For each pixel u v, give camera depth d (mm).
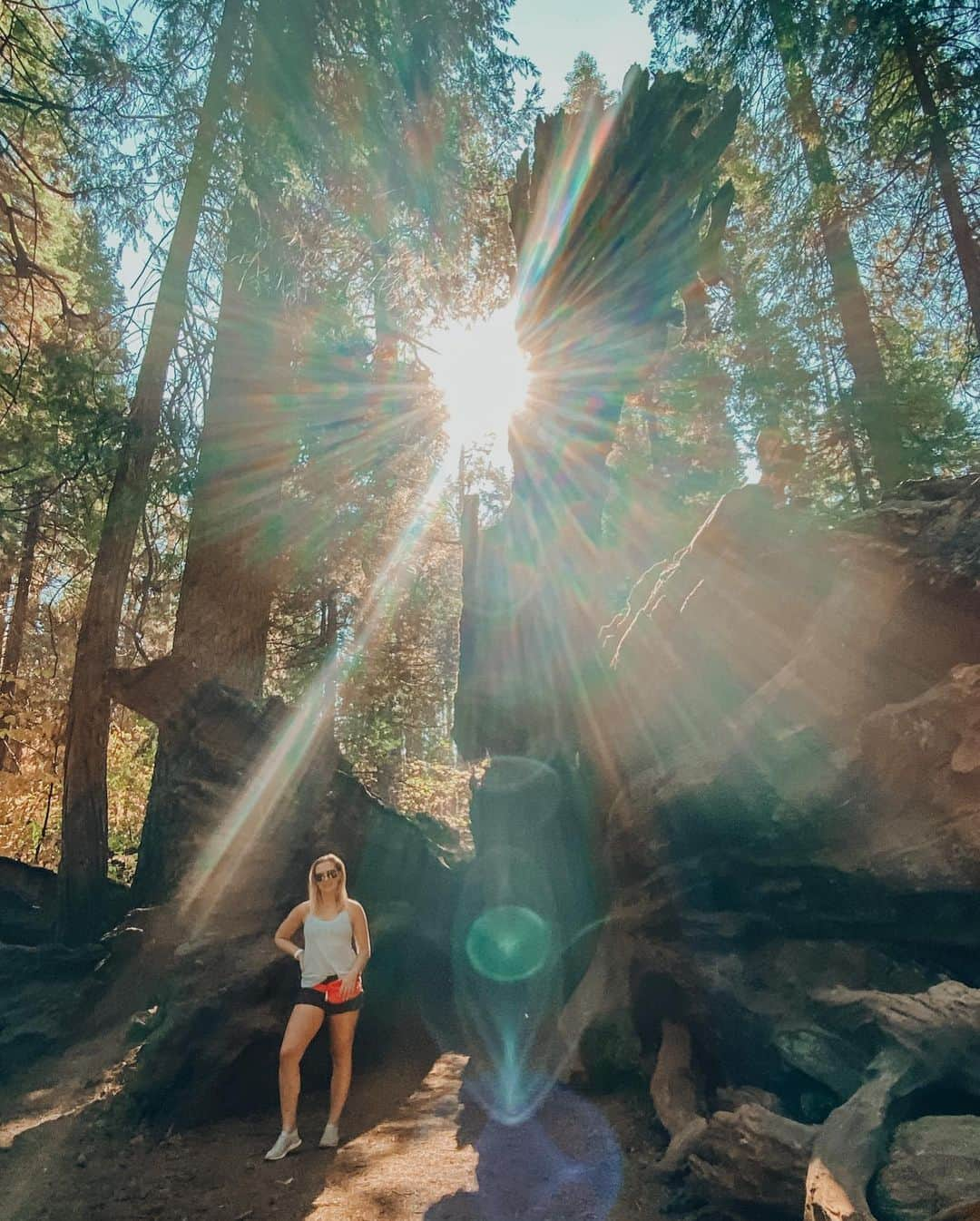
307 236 12883
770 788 5270
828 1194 3016
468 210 15469
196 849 8234
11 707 15148
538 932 8195
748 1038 4879
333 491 14711
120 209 12891
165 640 16203
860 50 14172
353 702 21031
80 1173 5160
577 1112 5656
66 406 11828
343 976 5688
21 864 11859
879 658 5480
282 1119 5688
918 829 4715
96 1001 7949
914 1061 3709
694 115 8688
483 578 9117
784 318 16922
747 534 6508
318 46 13031
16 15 12547
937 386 16125
